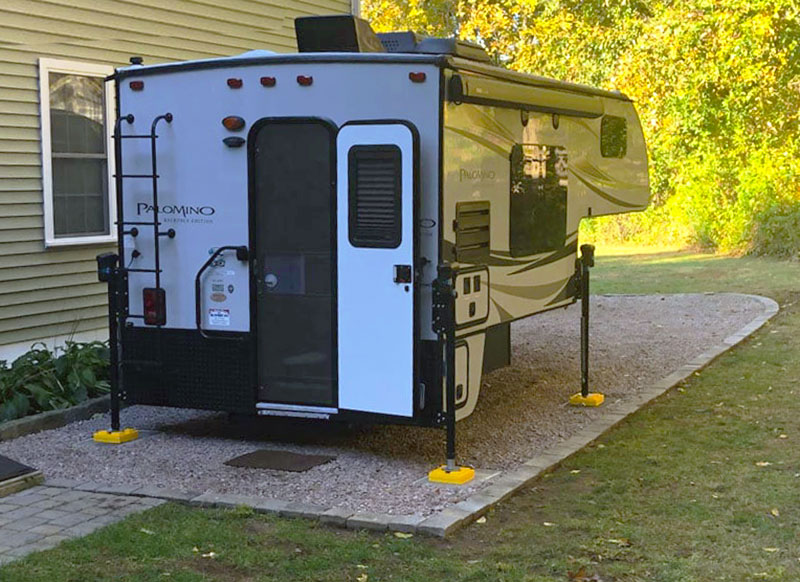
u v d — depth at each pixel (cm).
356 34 644
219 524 493
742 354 964
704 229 2052
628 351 998
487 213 625
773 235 1891
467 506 512
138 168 646
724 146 2039
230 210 620
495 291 644
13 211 841
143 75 636
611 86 1967
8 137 832
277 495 540
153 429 696
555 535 480
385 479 570
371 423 594
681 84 1927
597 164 803
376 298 582
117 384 656
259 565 442
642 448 638
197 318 630
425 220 571
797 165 1912
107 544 464
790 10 1773
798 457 606
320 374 612
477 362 609
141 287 650
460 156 587
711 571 429
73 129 896
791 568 432
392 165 568
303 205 605
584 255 753
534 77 679
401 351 579
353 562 446
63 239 887
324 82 585
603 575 428
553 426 697
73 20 880
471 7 2430
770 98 1920
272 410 619
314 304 608
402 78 567
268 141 607
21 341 858
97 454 627
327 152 596
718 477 569
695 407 751
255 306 620
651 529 485
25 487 554
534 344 1055
